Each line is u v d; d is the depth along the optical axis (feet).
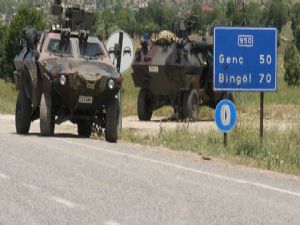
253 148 112.16
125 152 106.83
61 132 150.51
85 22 144.05
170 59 196.95
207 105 217.36
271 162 101.96
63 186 75.97
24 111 132.98
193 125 172.14
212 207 68.23
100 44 134.00
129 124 182.70
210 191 76.38
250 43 119.24
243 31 119.03
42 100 126.11
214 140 124.06
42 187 75.10
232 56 119.03
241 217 64.49
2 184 76.33
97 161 94.84
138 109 205.05
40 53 128.57
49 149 105.19
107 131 125.90
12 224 59.52
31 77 127.95
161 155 105.70
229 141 122.31
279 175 91.56
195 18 206.80
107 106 126.11
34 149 104.68
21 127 133.90
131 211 65.21
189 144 118.32
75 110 129.08
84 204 67.67
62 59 128.26
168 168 92.07
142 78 201.36
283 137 128.26
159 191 75.20
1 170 85.05
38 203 67.51
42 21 393.29
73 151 104.22
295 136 131.95
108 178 81.87
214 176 87.10
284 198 74.18
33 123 171.63
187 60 197.98
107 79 123.95
